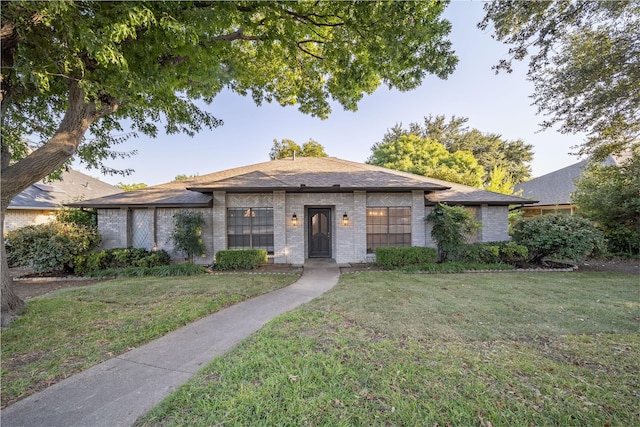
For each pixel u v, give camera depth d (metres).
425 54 5.64
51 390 2.81
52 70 4.74
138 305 5.55
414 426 2.21
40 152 5.13
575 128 9.52
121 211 11.06
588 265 10.54
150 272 9.03
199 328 4.50
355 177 12.08
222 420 2.30
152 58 4.85
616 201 12.33
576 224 9.93
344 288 6.79
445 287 6.84
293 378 2.88
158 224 11.29
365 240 11.16
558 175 21.86
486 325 4.38
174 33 4.11
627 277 8.10
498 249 10.10
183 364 3.35
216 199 10.80
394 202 11.45
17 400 2.65
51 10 3.34
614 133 9.75
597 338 3.90
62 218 11.53
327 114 9.68
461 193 12.44
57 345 3.83
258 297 6.34
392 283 7.32
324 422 2.26
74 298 6.04
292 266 10.48
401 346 3.64
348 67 6.74
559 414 2.36
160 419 2.34
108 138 7.82
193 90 7.16
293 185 10.65
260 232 11.20
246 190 10.59
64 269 9.66
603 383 2.82
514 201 11.49
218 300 5.88
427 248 9.98
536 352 3.49
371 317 4.70
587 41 7.89
